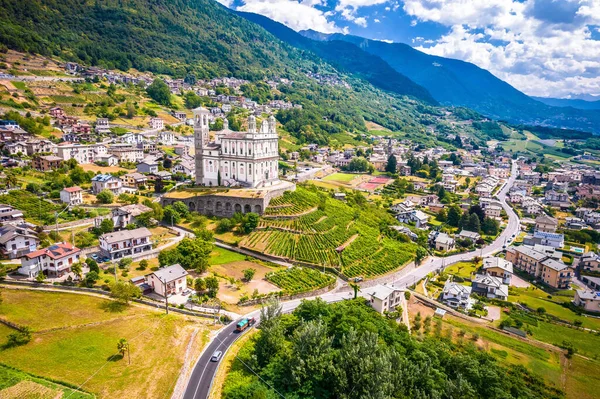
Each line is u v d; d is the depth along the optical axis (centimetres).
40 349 8081
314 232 16875
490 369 9369
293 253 15412
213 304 11200
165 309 10462
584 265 18688
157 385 7662
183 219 17862
